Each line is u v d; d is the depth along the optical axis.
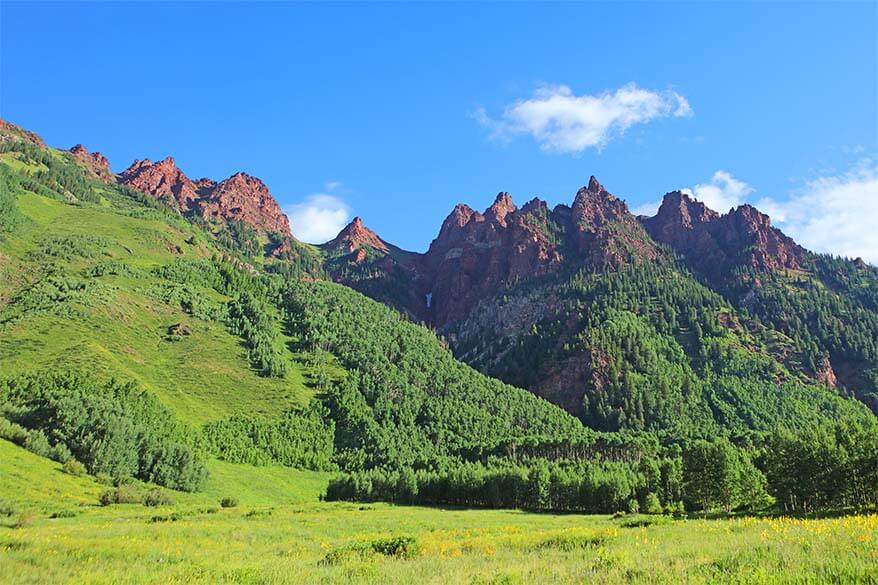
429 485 138.50
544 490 126.19
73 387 142.25
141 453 128.88
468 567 26.05
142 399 150.38
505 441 186.50
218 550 39.94
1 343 163.75
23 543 34.94
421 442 197.38
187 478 129.62
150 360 196.00
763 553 21.05
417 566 26.70
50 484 98.62
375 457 179.38
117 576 25.94
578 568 22.52
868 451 80.25
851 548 20.30
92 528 54.38
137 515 75.88
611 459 176.12
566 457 179.88
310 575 25.38
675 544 29.59
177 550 37.56
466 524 74.00
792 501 91.25
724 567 19.14
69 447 118.25
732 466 108.81
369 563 28.44
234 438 166.75
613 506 112.38
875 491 80.00
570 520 85.25
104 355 171.12
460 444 198.62
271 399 199.00
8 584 23.94
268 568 27.97
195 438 155.88
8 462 100.50
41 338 171.88
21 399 132.75
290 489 150.50
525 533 46.66
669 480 117.00
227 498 110.38
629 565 21.95
